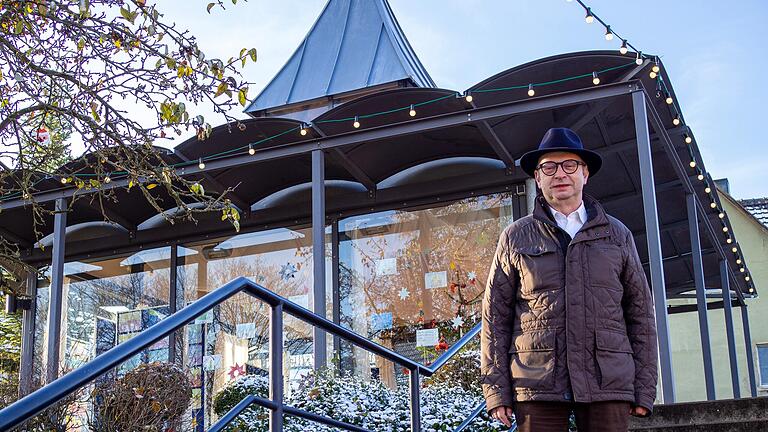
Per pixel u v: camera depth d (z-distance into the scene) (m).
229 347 10.82
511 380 3.38
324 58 14.06
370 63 13.49
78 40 6.50
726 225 12.04
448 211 10.16
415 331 9.93
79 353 11.80
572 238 3.41
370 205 10.45
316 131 8.92
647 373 3.33
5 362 14.23
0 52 6.36
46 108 6.40
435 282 9.99
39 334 12.15
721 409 5.86
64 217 10.08
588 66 7.91
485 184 9.87
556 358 3.27
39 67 6.27
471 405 6.89
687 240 12.59
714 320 21.27
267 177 10.60
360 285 10.34
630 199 10.85
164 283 11.56
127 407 7.18
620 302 3.37
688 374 21.06
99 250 12.00
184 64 6.23
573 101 7.82
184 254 11.58
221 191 10.52
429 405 6.88
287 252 10.96
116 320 11.71
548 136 3.57
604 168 9.98
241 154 9.21
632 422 5.98
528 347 3.33
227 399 8.65
